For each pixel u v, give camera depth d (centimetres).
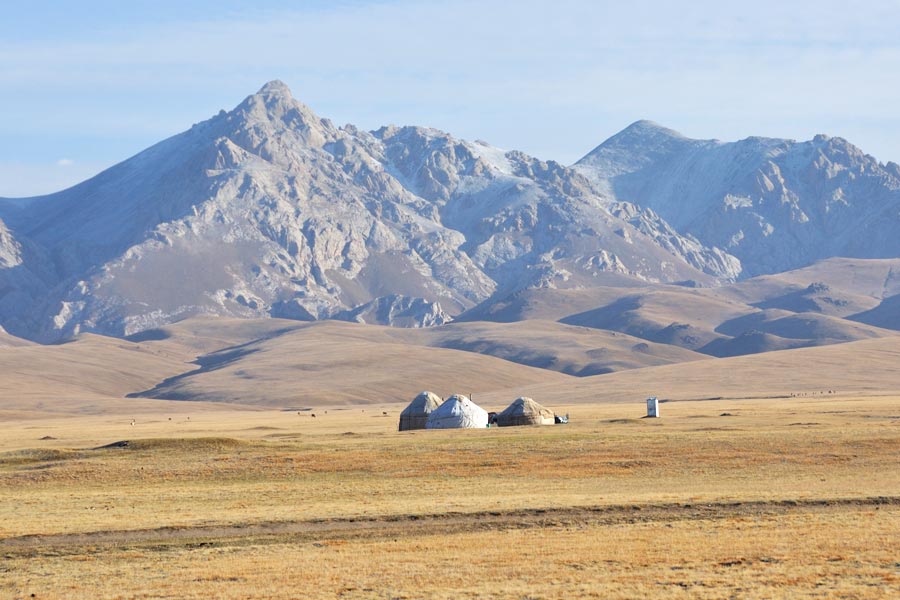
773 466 9825
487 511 6988
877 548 5372
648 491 8306
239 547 6025
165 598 4619
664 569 4944
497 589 4572
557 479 9438
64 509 7894
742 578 4684
